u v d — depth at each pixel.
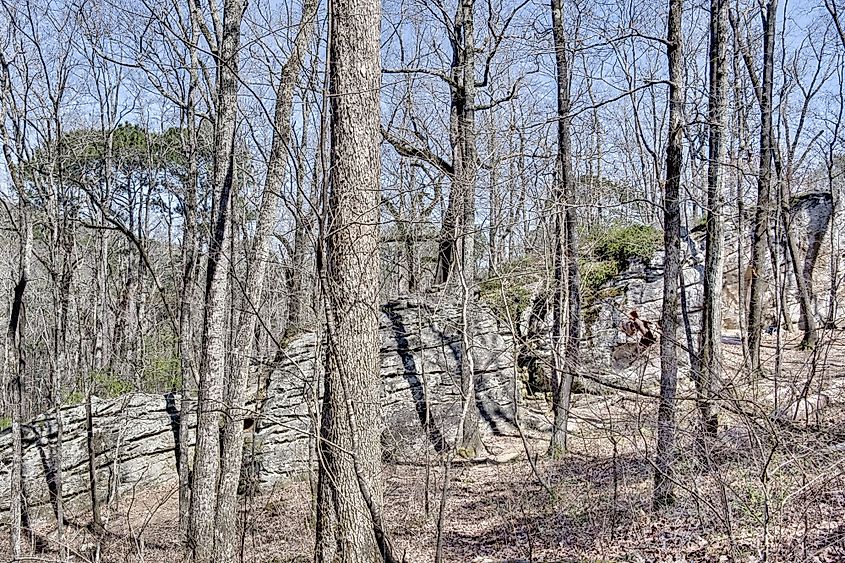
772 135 17.39
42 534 11.80
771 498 6.16
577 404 10.84
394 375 13.64
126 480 13.57
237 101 7.29
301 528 9.24
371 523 6.04
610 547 7.32
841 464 6.20
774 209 14.12
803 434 6.25
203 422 8.60
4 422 14.45
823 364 7.19
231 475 8.38
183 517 9.89
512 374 14.42
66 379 15.27
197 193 12.66
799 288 16.20
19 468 9.62
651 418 8.09
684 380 10.01
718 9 11.66
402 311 14.40
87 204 15.68
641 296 16.23
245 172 9.21
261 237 8.48
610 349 12.54
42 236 14.12
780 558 5.70
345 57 6.24
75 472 13.14
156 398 14.65
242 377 8.55
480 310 11.34
